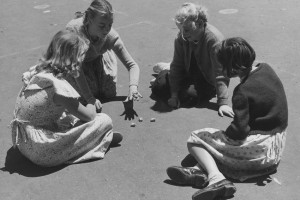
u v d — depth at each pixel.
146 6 7.83
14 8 8.30
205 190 3.12
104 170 3.65
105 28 4.08
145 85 5.05
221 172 3.45
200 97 4.59
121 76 5.33
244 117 3.15
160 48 6.04
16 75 5.54
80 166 3.71
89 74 4.68
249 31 6.38
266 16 6.91
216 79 4.32
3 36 6.91
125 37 6.50
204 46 4.29
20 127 3.63
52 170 3.68
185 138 4.02
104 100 4.81
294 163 3.60
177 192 3.35
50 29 7.12
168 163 3.70
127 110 4.55
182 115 4.40
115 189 3.43
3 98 4.98
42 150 3.60
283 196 3.24
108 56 4.79
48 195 3.41
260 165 3.34
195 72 4.54
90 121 3.71
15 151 3.98
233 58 3.13
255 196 3.25
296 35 6.10
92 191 3.42
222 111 4.34
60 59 3.52
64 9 8.08
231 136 3.25
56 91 3.49
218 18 6.99
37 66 3.66
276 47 5.78
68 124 3.75
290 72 5.09
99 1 4.07
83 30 4.23
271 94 3.17
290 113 4.29
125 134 4.15
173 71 4.54
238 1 7.69
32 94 3.56
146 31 6.69
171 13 7.38
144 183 3.48
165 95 4.75
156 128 4.21
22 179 3.60
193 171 3.34
